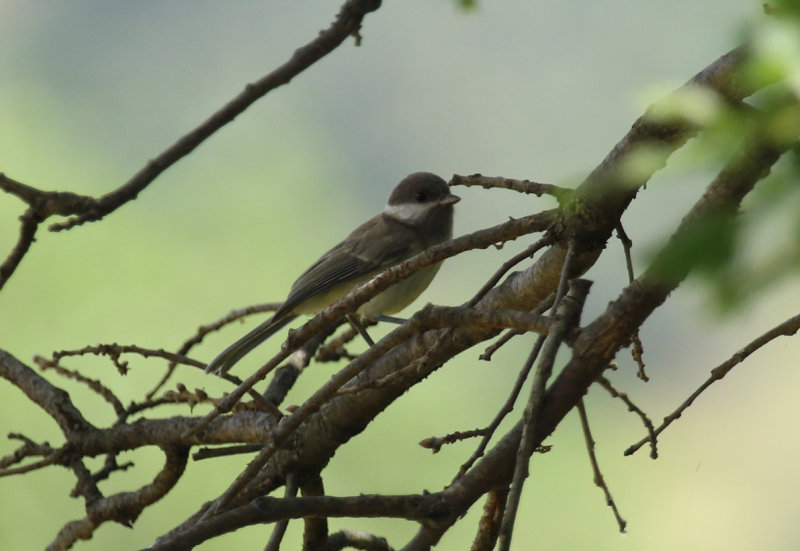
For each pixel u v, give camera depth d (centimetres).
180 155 494
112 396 617
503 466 369
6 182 460
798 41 196
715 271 181
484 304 532
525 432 334
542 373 351
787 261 177
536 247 459
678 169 207
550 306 494
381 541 600
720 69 281
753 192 187
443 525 364
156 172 485
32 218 469
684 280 189
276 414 530
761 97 201
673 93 222
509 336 481
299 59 519
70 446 630
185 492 1097
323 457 555
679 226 197
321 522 561
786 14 198
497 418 409
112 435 623
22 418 1094
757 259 180
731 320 179
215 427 595
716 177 207
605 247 471
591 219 450
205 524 331
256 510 339
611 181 250
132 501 618
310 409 420
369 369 532
